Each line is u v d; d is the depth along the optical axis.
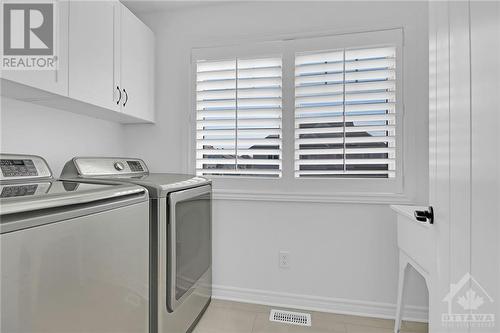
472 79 0.57
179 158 2.08
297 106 1.86
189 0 1.94
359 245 1.78
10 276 0.57
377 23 1.72
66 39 1.25
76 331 0.72
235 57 1.95
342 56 1.77
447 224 0.74
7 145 1.33
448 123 0.73
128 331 0.96
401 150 1.69
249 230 1.95
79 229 0.74
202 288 1.71
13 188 0.91
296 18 1.86
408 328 1.61
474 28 0.56
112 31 1.57
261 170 1.92
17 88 1.13
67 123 1.66
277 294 1.90
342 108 1.77
